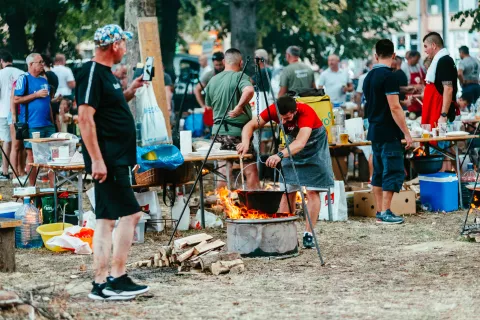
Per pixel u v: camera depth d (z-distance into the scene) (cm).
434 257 983
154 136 1083
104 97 758
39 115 1506
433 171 1348
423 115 1434
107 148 761
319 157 1030
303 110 1021
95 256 782
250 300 789
